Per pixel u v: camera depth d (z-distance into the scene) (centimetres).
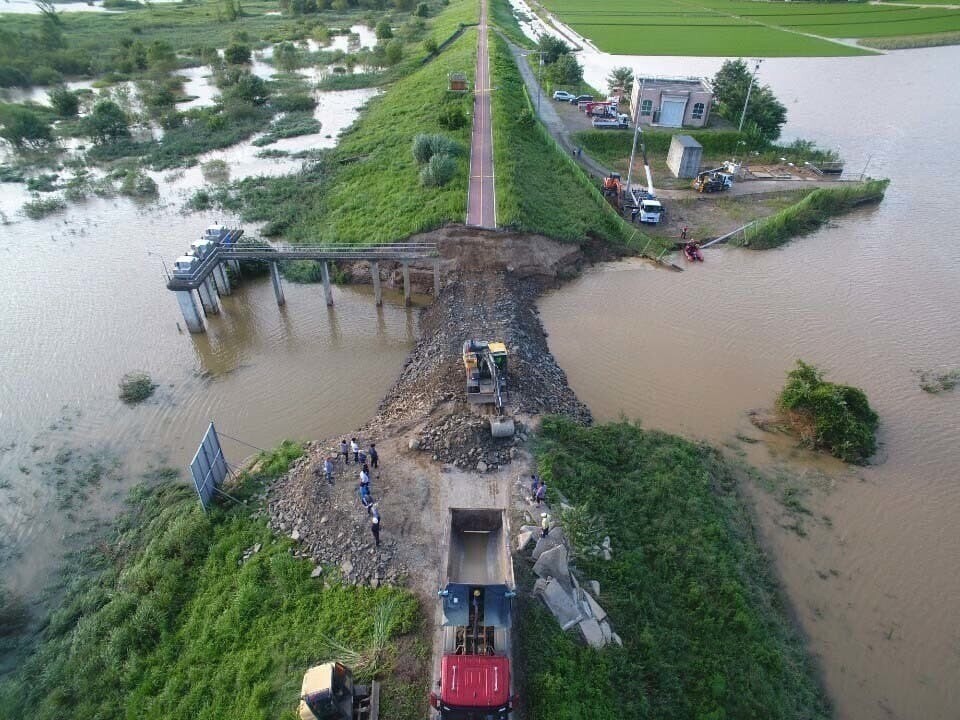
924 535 2962
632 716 2062
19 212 6419
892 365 4144
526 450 3052
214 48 12406
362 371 4147
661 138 7738
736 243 5744
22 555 2898
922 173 7356
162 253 5588
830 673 2409
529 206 5544
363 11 17550
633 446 3288
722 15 16562
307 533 2684
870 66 11844
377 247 5069
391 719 1956
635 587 2480
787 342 4384
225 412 3781
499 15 14825
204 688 2173
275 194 6531
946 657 2475
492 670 1845
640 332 4478
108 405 3847
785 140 8194
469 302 4538
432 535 2594
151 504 3133
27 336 4475
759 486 3216
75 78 11231
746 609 2467
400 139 7331
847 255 5609
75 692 2266
